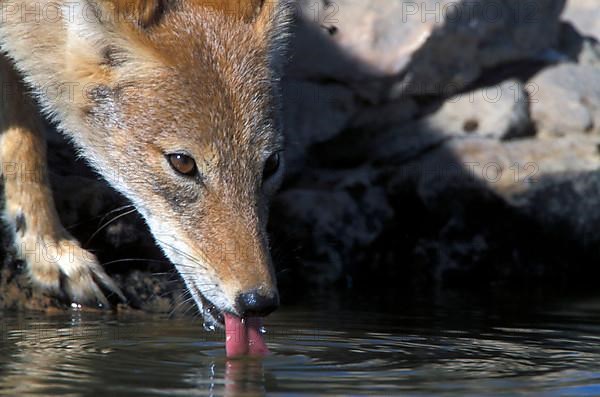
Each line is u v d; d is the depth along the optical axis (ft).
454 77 48.57
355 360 27.94
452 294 43.01
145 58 30.73
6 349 28.66
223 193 30.12
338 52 47.26
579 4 62.90
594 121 49.19
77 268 35.81
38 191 35.70
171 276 38.22
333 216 45.19
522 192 46.55
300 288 43.52
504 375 26.08
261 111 30.60
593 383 25.14
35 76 33.32
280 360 27.84
